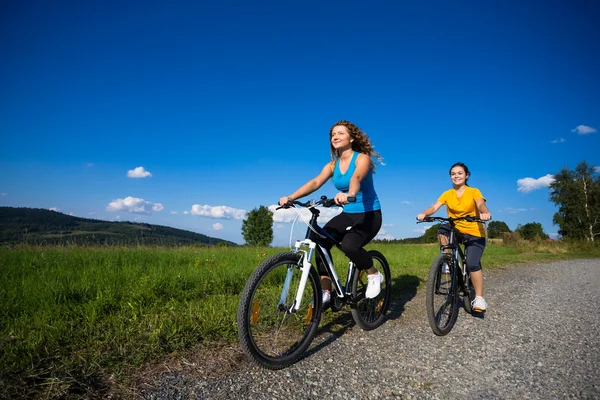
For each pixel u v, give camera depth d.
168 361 2.84
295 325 3.65
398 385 2.70
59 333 3.13
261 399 2.37
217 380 2.60
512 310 5.16
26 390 2.25
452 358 3.26
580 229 37.50
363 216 3.60
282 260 3.04
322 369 2.92
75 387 2.33
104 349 2.95
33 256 7.02
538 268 10.99
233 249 10.99
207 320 3.61
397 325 4.25
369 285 3.75
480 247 4.59
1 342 2.89
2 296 4.05
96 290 4.65
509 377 2.89
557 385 2.76
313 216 3.30
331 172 3.90
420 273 7.93
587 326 4.43
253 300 2.97
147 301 4.43
